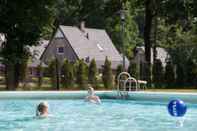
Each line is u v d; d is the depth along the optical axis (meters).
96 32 76.56
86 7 45.09
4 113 18.33
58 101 24.30
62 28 70.81
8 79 35.34
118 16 45.56
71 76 36.56
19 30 34.88
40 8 35.22
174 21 42.09
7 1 34.03
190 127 13.68
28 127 13.88
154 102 23.02
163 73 38.62
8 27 34.88
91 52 71.06
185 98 21.50
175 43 56.72
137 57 48.19
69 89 35.78
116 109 19.91
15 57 35.22
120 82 26.91
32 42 35.97
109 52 74.31
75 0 44.75
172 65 38.47
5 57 35.34
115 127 13.87
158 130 13.11
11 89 34.50
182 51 50.81
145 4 42.34
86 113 18.17
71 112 18.47
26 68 36.34
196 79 37.84
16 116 17.08
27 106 21.58
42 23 35.50
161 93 22.86
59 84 35.97
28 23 34.50
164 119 16.03
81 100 24.95
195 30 46.47
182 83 38.09
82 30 74.31
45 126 14.09
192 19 42.50
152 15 42.28
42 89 35.31
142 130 13.17
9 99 25.19
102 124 14.62
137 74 36.84
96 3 44.66
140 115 17.47
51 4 36.50
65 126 14.06
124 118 16.39
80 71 36.78
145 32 42.34
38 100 25.02
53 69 36.09
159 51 82.62
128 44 85.19
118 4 44.12
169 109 13.02
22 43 35.59
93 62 37.50
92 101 22.77
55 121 15.40
